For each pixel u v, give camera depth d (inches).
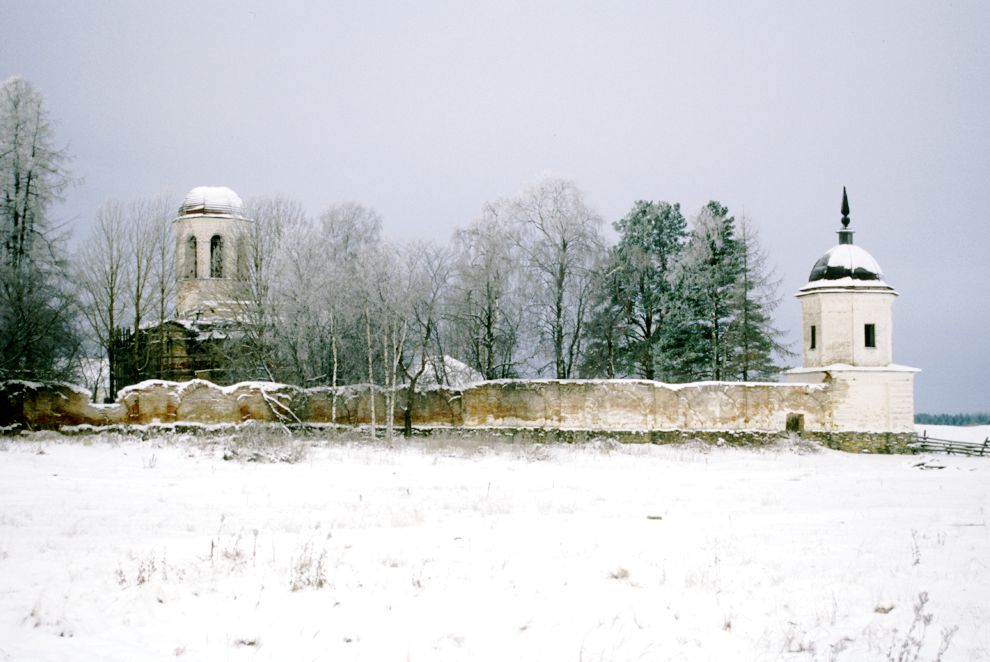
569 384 1663.4
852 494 936.9
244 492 858.1
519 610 435.8
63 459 1111.0
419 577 490.0
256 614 424.2
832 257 1804.9
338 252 2036.2
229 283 2038.6
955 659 370.9
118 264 1946.4
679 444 1622.8
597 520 717.3
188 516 708.7
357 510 757.3
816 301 1782.7
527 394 1669.5
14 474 944.3
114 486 879.1
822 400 1718.8
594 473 1133.7
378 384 1754.4
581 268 1884.8
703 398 1675.7
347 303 1705.2
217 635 394.6
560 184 1899.6
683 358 2124.8
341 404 1710.1
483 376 1910.7
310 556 525.3
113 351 1904.5
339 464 1134.4
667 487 984.9
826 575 514.6
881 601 454.0
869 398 1728.6
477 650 379.6
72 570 490.0
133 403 1546.5
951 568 535.2
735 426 1680.6
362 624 411.2
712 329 2096.5
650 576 508.1
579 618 424.5
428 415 1701.5
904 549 593.0
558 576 503.2
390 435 1540.4
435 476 1041.5
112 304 1894.7
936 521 728.3
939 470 1338.6
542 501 840.3
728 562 547.2
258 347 1846.7
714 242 2132.1
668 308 2167.8
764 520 726.5
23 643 375.6
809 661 368.8
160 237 2041.1
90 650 371.2
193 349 2094.0
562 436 1638.8
